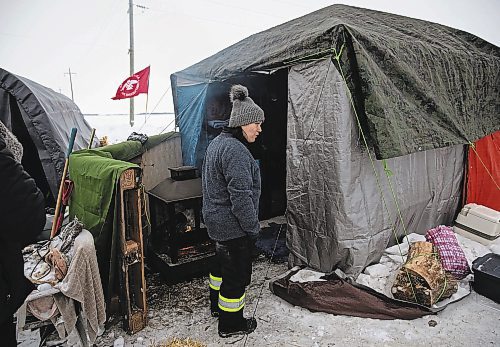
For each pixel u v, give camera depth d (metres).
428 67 3.18
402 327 2.47
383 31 3.29
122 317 2.51
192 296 2.97
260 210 5.01
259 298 2.92
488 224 3.44
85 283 2.11
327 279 2.87
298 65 2.98
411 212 3.49
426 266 2.61
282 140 5.08
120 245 2.34
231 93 2.36
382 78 2.69
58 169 4.23
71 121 5.76
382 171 3.05
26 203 1.40
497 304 2.73
